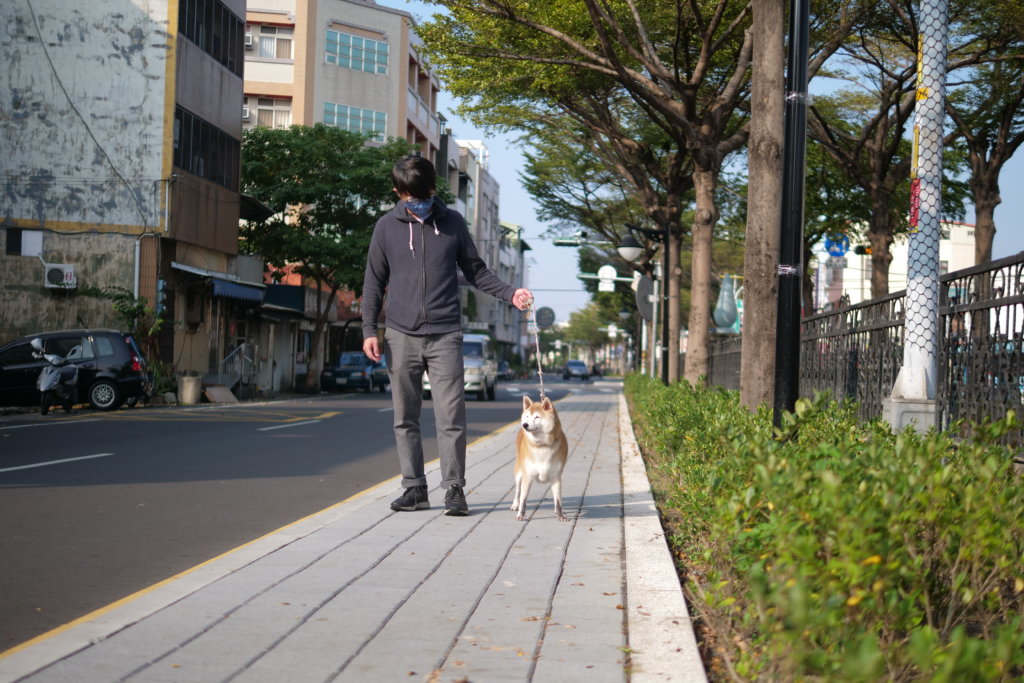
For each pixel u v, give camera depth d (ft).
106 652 12.73
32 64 90.79
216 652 12.81
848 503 10.55
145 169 91.50
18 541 21.33
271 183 128.77
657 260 112.06
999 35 61.05
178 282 96.78
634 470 35.35
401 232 24.17
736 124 77.30
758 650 11.80
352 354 140.67
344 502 27.30
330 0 171.73
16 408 73.41
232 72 107.34
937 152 26.63
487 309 301.22
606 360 485.15
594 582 17.16
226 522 24.49
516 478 25.22
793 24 23.29
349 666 12.30
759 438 14.92
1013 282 22.54
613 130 68.59
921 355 26.50
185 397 87.76
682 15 52.11
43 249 90.12
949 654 8.30
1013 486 12.91
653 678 11.82
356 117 176.14
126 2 91.66
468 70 56.18
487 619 14.61
